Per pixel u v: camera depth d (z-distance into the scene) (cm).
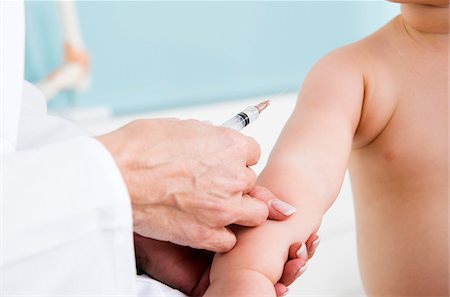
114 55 189
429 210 77
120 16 187
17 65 66
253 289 57
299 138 75
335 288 127
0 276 50
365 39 85
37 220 49
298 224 65
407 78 78
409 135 78
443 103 77
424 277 78
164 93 198
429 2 75
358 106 78
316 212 68
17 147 74
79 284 53
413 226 78
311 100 79
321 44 211
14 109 64
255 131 145
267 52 206
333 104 77
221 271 61
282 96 158
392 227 80
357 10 203
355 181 87
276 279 61
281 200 68
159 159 57
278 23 204
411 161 78
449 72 78
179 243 62
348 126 76
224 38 200
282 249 62
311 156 72
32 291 51
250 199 63
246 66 205
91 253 52
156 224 59
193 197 58
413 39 80
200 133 61
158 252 68
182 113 182
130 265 54
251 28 202
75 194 50
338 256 129
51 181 50
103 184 51
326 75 81
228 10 198
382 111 79
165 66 196
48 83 166
